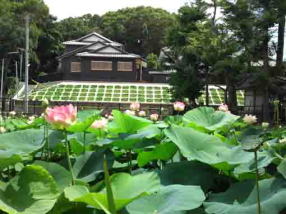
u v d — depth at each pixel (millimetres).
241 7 19156
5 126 5055
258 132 2869
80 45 48438
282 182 1884
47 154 2619
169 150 2389
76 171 2264
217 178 2150
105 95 31453
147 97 31047
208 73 22875
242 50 20062
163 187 1838
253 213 1652
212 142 2324
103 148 2508
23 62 47219
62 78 43344
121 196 1632
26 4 47438
